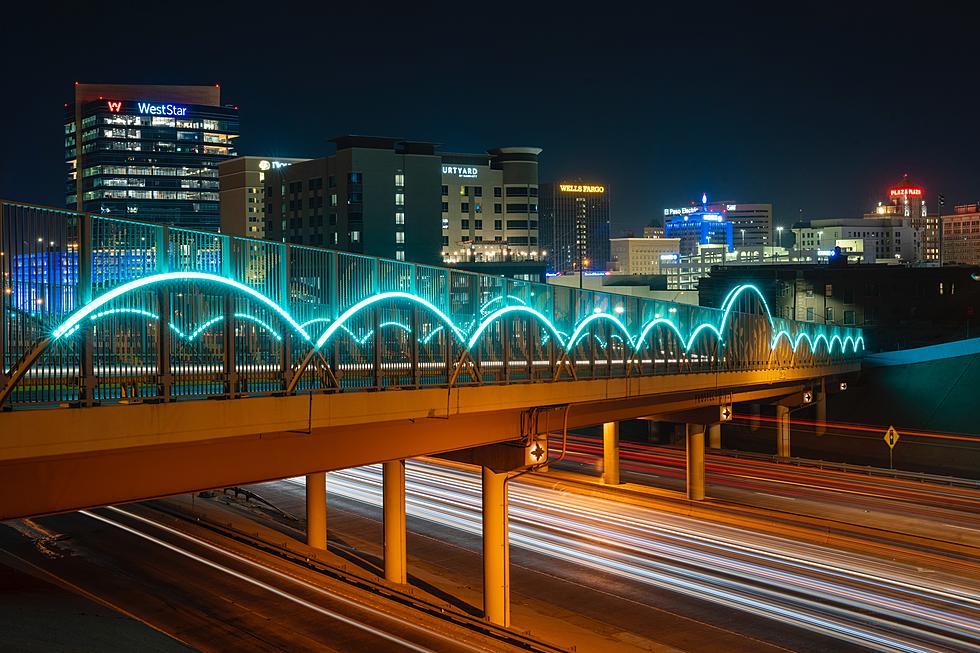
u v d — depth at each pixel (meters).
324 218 152.88
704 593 46.97
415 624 40.78
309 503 53.22
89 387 22.92
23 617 34.62
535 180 169.25
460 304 38.62
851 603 45.41
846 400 104.50
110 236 23.95
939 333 127.00
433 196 152.75
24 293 21.92
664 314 57.28
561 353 45.06
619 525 60.72
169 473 26.05
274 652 37.50
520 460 42.00
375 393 32.06
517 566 51.47
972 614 43.72
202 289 25.98
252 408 27.05
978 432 93.00
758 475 79.81
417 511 64.75
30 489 22.70
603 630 42.16
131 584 46.50
